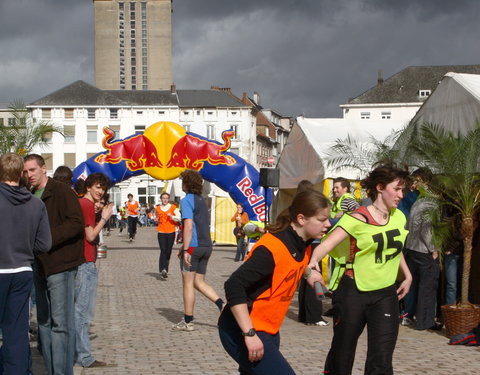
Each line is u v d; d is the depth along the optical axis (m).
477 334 8.60
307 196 4.11
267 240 4.11
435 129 9.73
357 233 5.14
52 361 6.27
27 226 5.62
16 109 15.97
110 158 22.39
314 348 8.31
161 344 8.58
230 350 4.19
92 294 7.32
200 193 9.57
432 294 9.73
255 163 104.06
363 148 14.09
